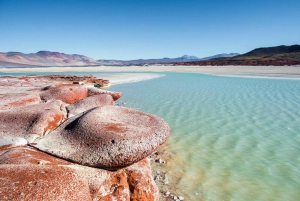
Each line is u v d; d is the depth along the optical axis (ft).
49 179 8.30
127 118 14.98
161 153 24.14
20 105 19.52
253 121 34.94
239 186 18.17
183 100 52.24
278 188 17.89
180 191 17.54
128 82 95.04
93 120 13.67
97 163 11.58
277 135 28.96
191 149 25.09
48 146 12.69
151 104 47.75
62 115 17.17
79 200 8.38
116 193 12.23
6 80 43.52
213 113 39.86
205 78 111.14
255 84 81.25
